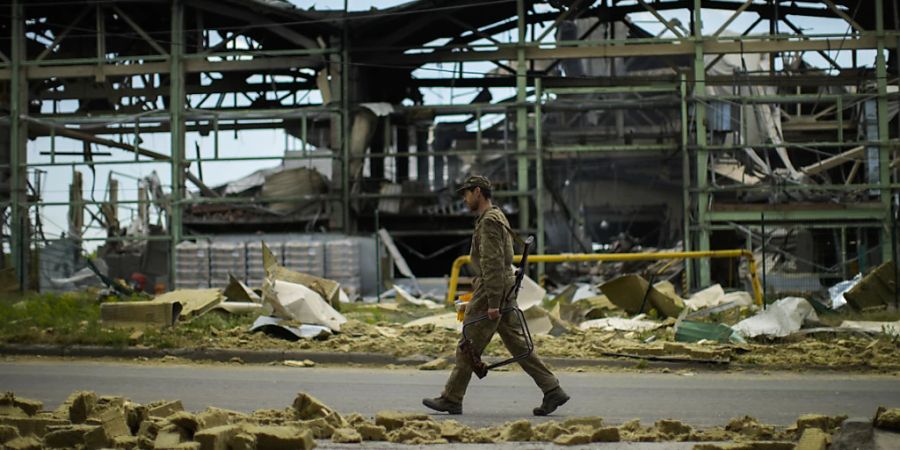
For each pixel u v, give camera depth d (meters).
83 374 13.67
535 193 42.91
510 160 45.66
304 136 43.50
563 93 42.81
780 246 44.22
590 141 44.81
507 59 44.28
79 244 44.75
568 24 57.78
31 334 17.12
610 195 55.47
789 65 48.91
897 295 24.66
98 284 40.31
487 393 11.73
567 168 48.94
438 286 41.47
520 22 43.78
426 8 43.38
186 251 41.25
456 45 44.19
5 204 43.47
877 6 42.03
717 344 16.66
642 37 46.19
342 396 11.44
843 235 40.16
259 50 46.06
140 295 27.86
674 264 43.50
